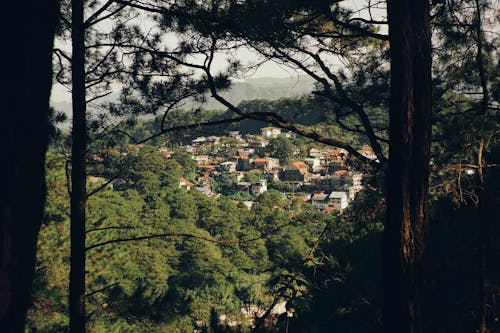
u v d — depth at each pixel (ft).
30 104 5.47
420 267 14.48
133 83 23.66
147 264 158.81
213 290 100.07
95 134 23.73
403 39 14.15
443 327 20.97
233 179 534.37
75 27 21.91
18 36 5.31
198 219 236.02
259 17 20.52
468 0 23.39
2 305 5.44
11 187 5.37
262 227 247.50
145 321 28.43
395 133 14.42
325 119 23.82
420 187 14.55
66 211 48.01
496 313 22.04
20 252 5.50
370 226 27.73
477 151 22.22
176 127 21.76
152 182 360.69
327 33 23.04
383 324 14.66
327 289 22.95
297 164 585.63
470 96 25.40
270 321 19.63
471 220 25.62
